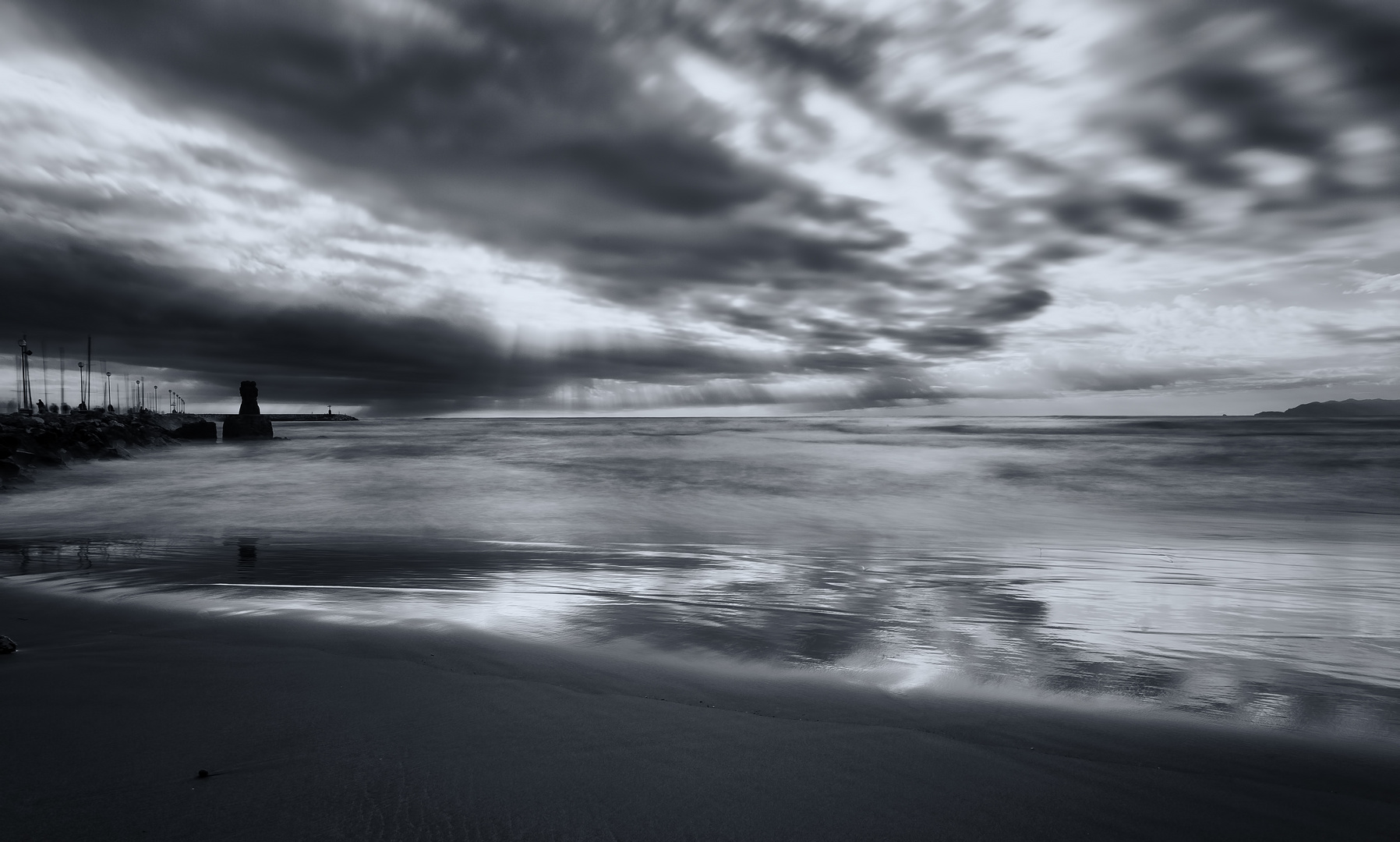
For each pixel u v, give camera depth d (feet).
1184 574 32.78
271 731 13.83
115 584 30.22
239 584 30.30
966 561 36.50
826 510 60.59
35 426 121.80
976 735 14.02
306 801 10.97
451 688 16.55
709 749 13.19
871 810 11.00
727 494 73.15
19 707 15.01
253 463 119.14
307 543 43.37
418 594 28.19
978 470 96.43
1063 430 246.68
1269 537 45.16
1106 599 27.30
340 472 100.83
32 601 26.61
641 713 15.01
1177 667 18.79
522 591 28.94
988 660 19.47
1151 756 13.12
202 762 12.39
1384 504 63.05
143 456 139.03
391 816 10.54
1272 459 100.89
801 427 346.33
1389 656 19.75
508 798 11.19
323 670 17.78
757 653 19.99
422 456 136.87
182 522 53.72
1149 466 96.53
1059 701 16.16
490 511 60.13
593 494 72.84
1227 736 14.14
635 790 11.55
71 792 11.18
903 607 26.00
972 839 10.25
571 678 17.40
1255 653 20.22
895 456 123.54
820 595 28.22
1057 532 47.73
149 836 9.93
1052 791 11.71
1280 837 10.36
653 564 35.68
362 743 13.25
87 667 17.90
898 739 13.78
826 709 15.40
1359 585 29.76
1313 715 15.37
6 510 61.16
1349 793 11.75
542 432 319.88
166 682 16.75
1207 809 11.16
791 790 11.64
